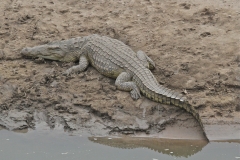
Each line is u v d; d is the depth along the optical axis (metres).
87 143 19.44
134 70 21.62
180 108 20.25
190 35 25.44
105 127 20.06
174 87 21.59
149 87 20.59
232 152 18.27
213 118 19.75
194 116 19.75
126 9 28.69
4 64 23.88
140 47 24.67
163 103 20.52
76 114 20.66
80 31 26.50
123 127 19.89
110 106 20.70
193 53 23.83
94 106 20.66
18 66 23.75
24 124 20.58
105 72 22.53
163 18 27.33
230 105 20.34
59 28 26.89
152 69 22.89
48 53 24.14
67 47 24.06
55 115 20.78
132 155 18.52
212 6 28.25
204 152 18.42
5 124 20.64
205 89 21.33
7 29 26.81
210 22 26.61
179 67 22.77
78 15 28.23
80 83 22.25
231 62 22.92
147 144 19.16
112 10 28.66
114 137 19.67
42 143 19.53
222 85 21.39
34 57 24.33
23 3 29.77
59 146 19.30
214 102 20.45
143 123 19.97
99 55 23.00
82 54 23.83
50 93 21.72
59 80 22.47
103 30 26.47
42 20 27.70
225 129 19.28
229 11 27.52
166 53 24.02
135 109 20.53
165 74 22.33
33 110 21.08
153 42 25.02
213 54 23.61
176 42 24.88
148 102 20.77
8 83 22.39
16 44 25.45
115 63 22.20
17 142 19.64
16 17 27.98
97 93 21.50
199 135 19.31
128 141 19.41
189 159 18.00
